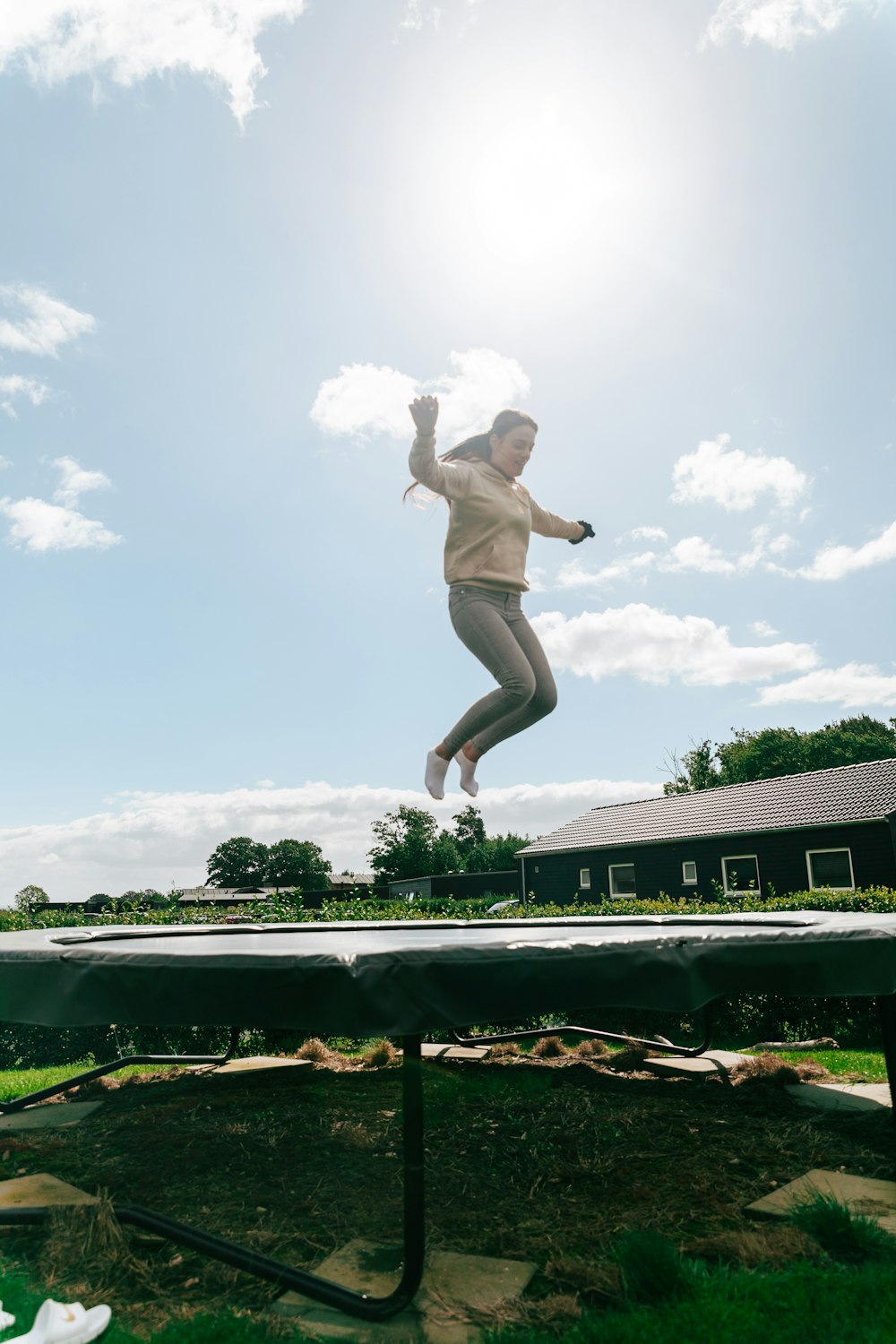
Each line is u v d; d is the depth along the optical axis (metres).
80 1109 4.09
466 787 3.22
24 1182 2.90
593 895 23.22
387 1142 3.36
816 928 2.63
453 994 1.97
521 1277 2.14
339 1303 1.93
